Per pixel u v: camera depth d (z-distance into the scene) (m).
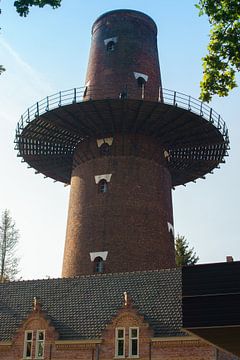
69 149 47.59
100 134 45.03
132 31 47.69
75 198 44.62
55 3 14.96
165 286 35.03
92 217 42.53
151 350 31.55
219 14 17.30
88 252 41.47
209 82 18.36
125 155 44.03
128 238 41.25
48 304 36.84
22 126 44.00
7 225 76.38
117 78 45.41
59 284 38.41
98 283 37.09
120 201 42.47
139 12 48.66
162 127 44.25
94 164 44.50
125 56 46.31
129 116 43.06
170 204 45.38
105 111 42.53
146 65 46.72
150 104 41.66
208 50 18.03
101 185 43.72
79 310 35.50
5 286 40.00
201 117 42.66
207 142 45.34
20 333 34.84
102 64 46.56
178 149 47.00
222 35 17.64
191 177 50.88
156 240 42.00
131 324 32.50
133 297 34.91
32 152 46.84
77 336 33.62
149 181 43.81
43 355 33.81
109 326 32.94
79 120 43.56
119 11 48.28
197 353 30.56
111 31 47.78
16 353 34.44
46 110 42.66
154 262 41.16
